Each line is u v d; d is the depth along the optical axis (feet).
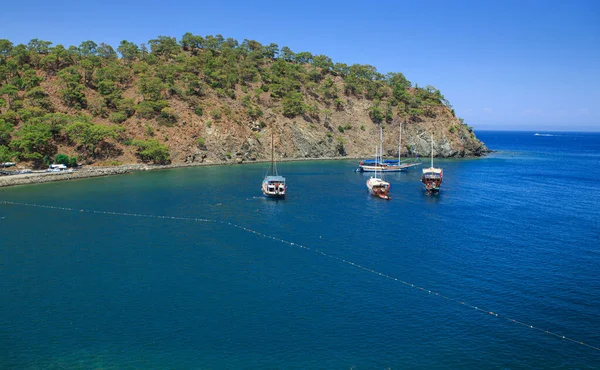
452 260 218.59
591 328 152.56
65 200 350.64
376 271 204.85
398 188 435.12
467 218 304.71
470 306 169.07
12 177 415.64
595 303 170.91
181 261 215.92
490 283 190.39
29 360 132.16
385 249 236.02
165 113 599.98
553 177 515.50
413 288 185.68
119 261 214.48
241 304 169.48
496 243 245.86
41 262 211.41
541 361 133.90
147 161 552.82
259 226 281.74
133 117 586.86
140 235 258.78
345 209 333.01
